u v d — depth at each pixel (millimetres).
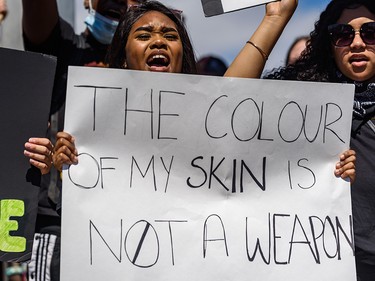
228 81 3592
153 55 3699
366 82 3914
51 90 3518
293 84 3631
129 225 3479
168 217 3516
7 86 3488
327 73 4047
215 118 3582
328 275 3582
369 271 3789
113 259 3447
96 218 3457
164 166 3543
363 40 3854
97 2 4387
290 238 3582
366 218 3787
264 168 3613
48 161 3479
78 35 4422
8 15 5445
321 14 4062
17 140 3480
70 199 3451
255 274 3537
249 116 3605
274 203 3600
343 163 3658
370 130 3848
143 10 3816
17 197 3463
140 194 3508
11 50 3494
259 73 3865
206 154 3574
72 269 3418
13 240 3455
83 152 3480
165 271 3480
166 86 3547
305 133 3641
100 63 4371
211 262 3518
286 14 3906
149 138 3535
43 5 4180
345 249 3607
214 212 3553
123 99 3514
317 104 3646
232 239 3545
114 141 3508
